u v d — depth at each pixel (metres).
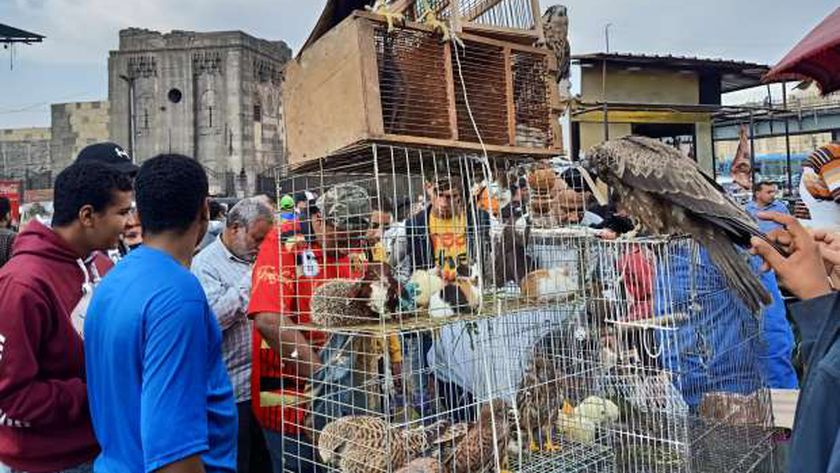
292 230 2.63
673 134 12.86
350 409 2.33
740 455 2.50
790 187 12.23
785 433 2.97
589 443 2.40
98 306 1.89
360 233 2.37
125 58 29.08
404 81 2.04
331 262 2.61
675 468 2.29
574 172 3.30
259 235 3.43
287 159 2.40
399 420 2.12
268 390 3.09
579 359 2.48
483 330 2.33
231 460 2.00
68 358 2.26
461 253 2.33
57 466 2.21
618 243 2.51
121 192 2.41
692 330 2.42
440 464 2.04
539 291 2.41
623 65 11.48
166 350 1.72
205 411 1.79
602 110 10.92
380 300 2.09
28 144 32.62
